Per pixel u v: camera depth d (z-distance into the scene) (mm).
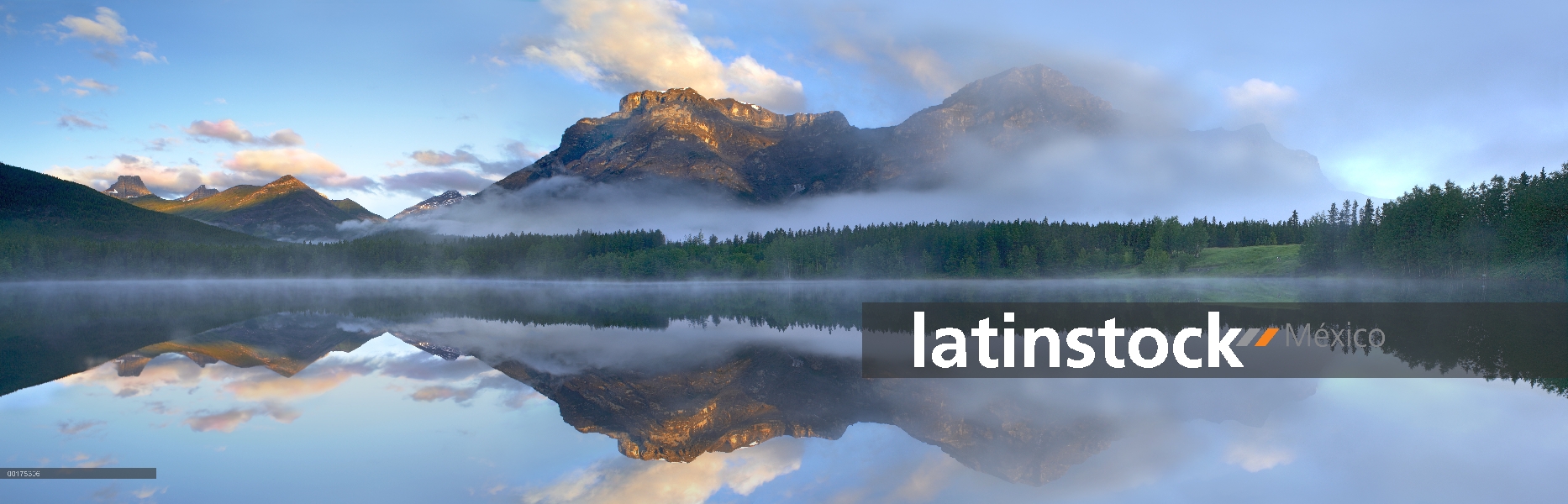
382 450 26219
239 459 25094
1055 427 29969
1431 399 32844
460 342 59031
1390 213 109562
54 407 32406
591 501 22188
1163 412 31781
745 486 24078
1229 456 25141
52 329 66438
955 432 30062
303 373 42562
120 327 69062
